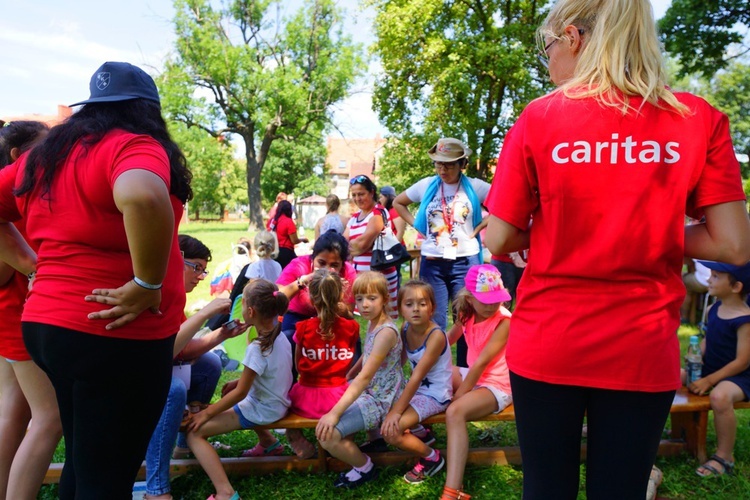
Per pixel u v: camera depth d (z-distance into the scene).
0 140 2.34
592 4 1.43
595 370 1.39
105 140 1.60
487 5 15.82
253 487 2.95
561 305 1.41
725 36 11.97
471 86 15.65
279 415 2.97
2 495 2.38
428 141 16.48
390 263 5.20
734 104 26.88
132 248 1.54
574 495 1.48
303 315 3.85
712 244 1.38
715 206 1.37
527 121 1.45
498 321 3.15
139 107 1.73
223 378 4.55
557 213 1.39
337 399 3.06
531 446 1.49
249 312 2.85
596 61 1.39
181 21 30.44
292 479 3.02
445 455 3.22
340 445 2.85
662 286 1.39
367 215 5.54
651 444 1.40
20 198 1.73
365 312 3.02
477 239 4.50
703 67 12.68
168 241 1.57
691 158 1.34
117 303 1.60
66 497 1.88
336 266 3.86
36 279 1.69
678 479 2.97
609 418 1.41
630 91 1.36
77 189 1.59
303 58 32.84
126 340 1.65
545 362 1.43
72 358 1.61
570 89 1.41
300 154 47.22
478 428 3.66
